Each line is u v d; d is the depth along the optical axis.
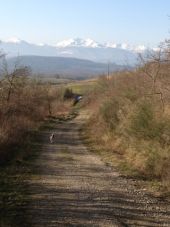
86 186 16.14
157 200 14.10
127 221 11.51
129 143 24.41
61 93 97.88
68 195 14.48
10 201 13.39
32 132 35.78
